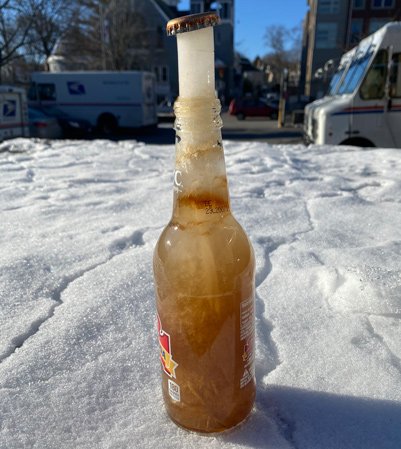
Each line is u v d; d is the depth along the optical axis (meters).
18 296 0.42
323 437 0.25
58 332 0.35
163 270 0.24
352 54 2.08
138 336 0.35
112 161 1.19
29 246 0.56
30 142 1.52
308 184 0.91
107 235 0.61
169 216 0.71
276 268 0.49
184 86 0.22
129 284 0.44
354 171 1.03
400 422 0.26
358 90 1.71
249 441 0.25
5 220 0.68
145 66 8.38
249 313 0.24
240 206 0.75
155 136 4.12
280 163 1.13
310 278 0.45
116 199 0.81
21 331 0.35
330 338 0.35
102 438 0.25
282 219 0.69
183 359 0.24
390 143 1.75
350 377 0.30
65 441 0.25
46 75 4.24
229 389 0.24
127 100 4.21
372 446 0.24
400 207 0.75
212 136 0.23
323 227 0.65
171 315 0.24
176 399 0.25
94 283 0.45
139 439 0.25
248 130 4.47
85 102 4.25
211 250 0.23
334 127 1.75
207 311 0.23
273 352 0.34
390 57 1.66
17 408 0.27
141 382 0.30
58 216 0.71
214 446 0.24
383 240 0.59
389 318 0.38
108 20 6.50
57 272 0.48
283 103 4.87
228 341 0.24
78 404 0.28
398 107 1.71
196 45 0.21
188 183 0.23
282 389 0.29
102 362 0.32
